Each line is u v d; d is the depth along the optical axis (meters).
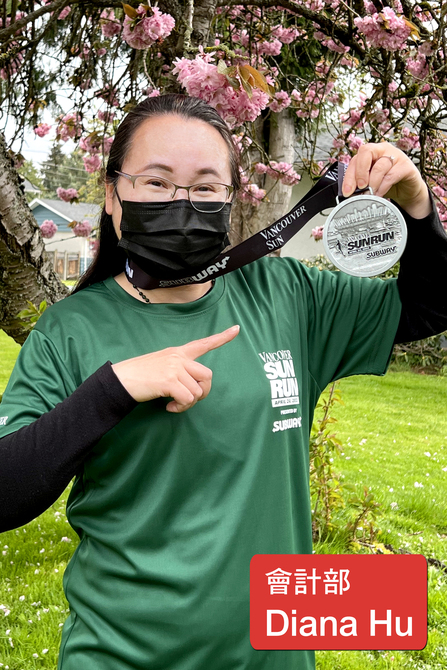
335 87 4.38
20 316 2.07
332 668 2.61
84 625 1.06
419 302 1.26
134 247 1.12
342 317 1.33
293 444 1.18
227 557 1.02
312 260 10.45
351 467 5.06
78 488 1.14
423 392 8.31
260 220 6.04
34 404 1.01
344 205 1.16
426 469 5.14
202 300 1.17
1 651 2.63
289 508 1.14
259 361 1.15
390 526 3.90
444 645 2.75
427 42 2.71
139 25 2.23
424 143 3.05
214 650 1.02
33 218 2.41
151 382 0.91
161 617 1.00
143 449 1.04
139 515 1.03
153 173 1.10
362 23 2.57
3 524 0.92
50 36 3.69
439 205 3.55
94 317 1.13
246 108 1.82
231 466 1.06
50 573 3.27
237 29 3.77
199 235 1.11
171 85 2.38
